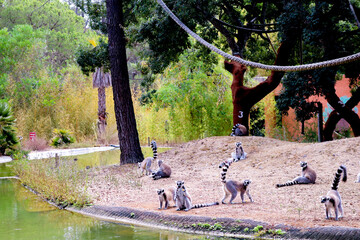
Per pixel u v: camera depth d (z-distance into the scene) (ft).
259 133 82.64
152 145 41.50
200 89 73.77
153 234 22.45
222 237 21.49
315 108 52.26
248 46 69.67
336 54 47.96
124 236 22.07
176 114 77.15
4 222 26.07
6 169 56.70
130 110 51.13
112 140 95.96
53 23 144.77
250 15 60.13
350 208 23.77
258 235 20.88
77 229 23.93
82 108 101.55
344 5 45.14
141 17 57.67
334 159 36.04
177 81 75.66
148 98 71.20
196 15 49.80
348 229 19.43
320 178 31.78
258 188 30.83
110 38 50.75
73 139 91.86
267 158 40.06
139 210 26.35
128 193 33.01
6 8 133.90
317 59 59.21
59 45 140.87
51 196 33.76
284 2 50.49
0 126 72.49
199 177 37.17
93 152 76.95
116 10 50.70
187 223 23.45
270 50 70.44
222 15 61.16
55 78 100.99
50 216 27.91
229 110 74.59
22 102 97.04
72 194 31.63
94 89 105.81
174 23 48.65
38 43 106.73
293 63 63.26
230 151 45.09
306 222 21.21
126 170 44.93
